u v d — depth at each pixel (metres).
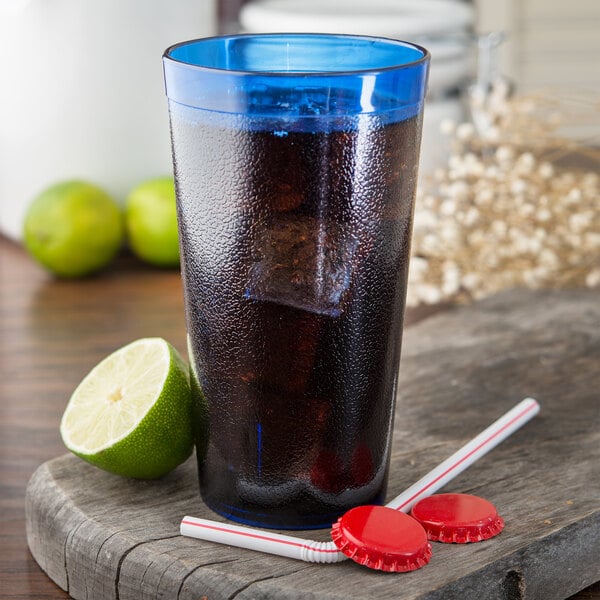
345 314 0.56
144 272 0.95
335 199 0.55
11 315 0.88
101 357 0.82
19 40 0.92
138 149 0.94
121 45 0.91
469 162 0.84
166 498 0.61
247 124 0.54
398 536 0.57
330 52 0.60
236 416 0.58
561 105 0.95
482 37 0.94
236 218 0.56
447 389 0.71
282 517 0.59
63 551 0.60
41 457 0.71
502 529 0.59
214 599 0.56
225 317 0.57
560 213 0.85
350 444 0.58
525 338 0.76
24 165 0.96
